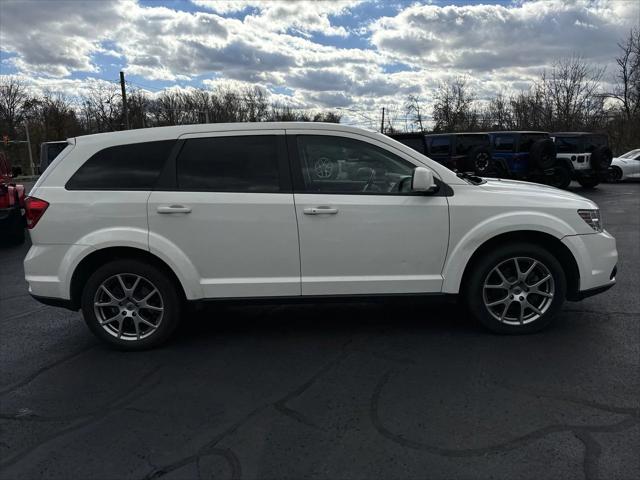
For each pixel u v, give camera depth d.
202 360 3.97
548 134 16.67
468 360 3.80
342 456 2.67
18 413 3.22
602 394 3.25
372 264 4.12
